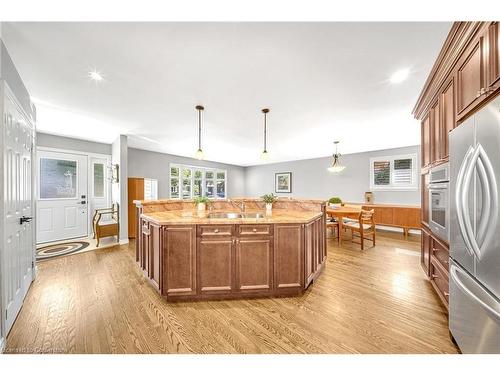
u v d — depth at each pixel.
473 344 1.25
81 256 3.50
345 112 3.05
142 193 4.92
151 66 1.94
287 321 1.82
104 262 3.23
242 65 1.93
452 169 1.50
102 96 2.56
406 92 2.43
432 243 2.27
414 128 3.81
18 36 1.53
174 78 2.14
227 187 8.67
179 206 3.24
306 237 2.33
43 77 2.11
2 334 1.48
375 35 1.54
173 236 2.15
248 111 3.04
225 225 2.20
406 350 1.48
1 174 1.49
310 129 3.90
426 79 2.14
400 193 5.46
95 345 1.53
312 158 7.21
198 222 2.16
